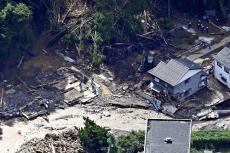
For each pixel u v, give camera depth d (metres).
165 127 140.62
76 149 146.12
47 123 157.25
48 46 177.50
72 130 151.62
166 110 159.88
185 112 159.75
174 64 162.00
